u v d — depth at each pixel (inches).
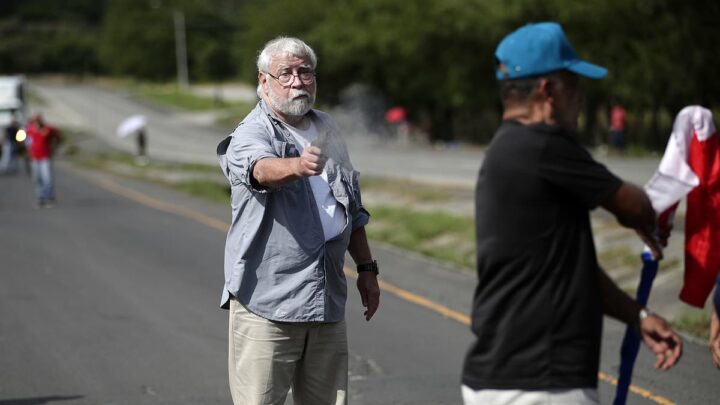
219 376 749.3
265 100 447.5
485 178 339.3
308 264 439.2
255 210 436.1
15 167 3533.5
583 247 335.0
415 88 5620.1
